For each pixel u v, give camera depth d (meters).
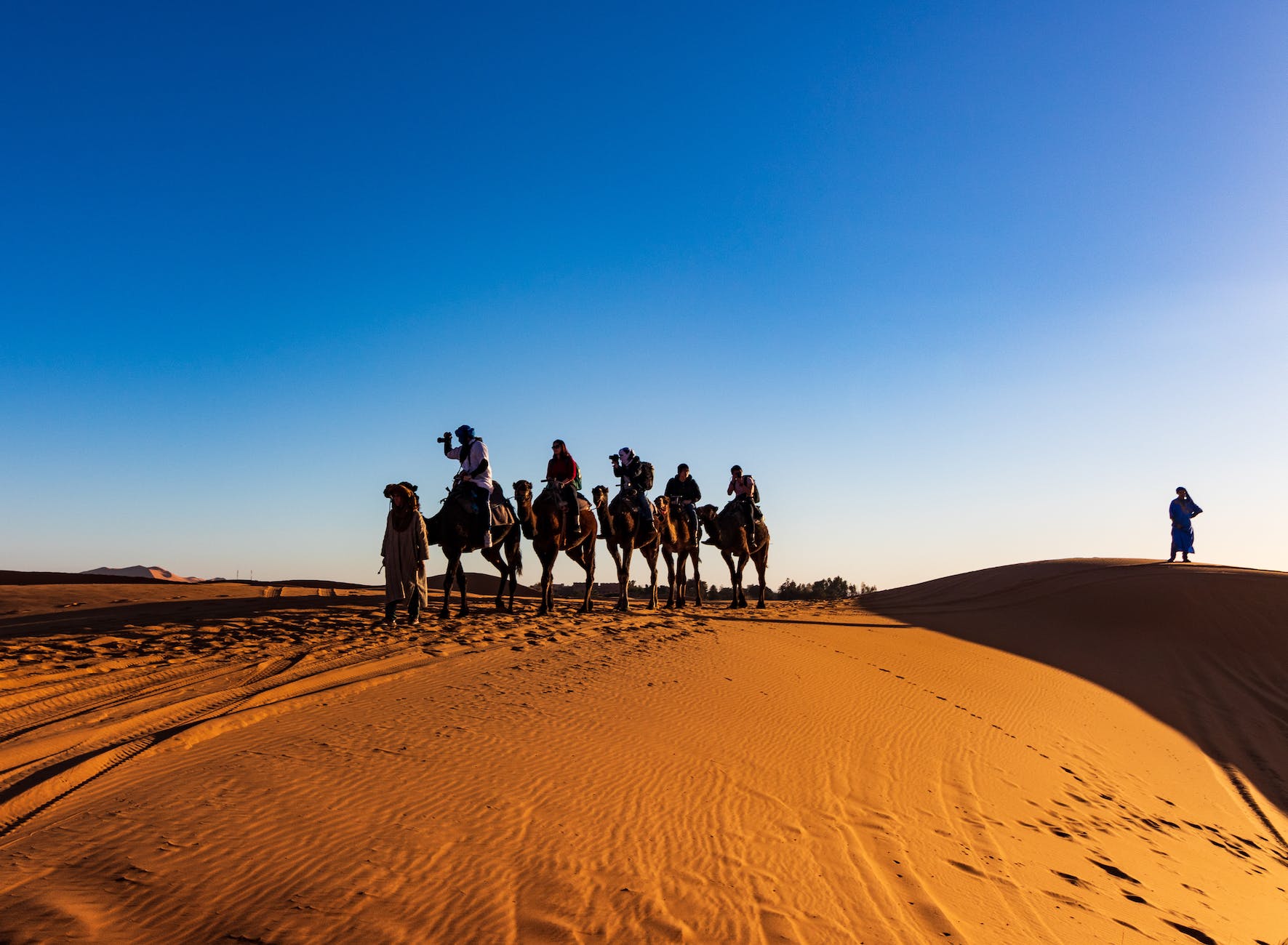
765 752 9.55
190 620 17.03
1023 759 12.05
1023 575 35.28
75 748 7.89
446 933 4.95
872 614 28.30
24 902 4.85
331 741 8.16
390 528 17.38
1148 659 23.58
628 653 14.25
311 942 4.68
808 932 5.71
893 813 8.52
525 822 6.65
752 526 27.39
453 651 13.62
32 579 29.61
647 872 6.13
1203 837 11.05
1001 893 7.21
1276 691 21.59
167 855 5.54
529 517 19.59
